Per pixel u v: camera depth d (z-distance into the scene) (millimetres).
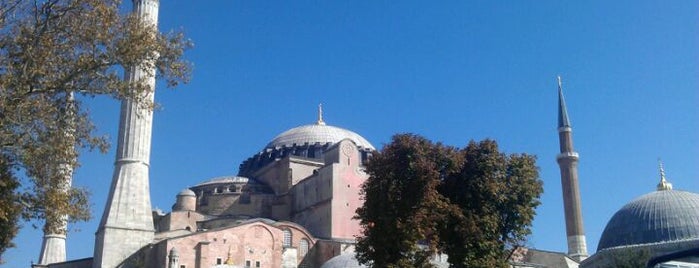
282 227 84000
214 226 93375
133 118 82875
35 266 85500
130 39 27781
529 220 40938
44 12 26969
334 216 91062
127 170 81125
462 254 38781
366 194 40188
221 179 107312
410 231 36844
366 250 39219
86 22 27172
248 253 79812
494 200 40344
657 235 83625
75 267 84000
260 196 103000
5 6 26578
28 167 27609
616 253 78750
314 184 97062
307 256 84562
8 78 25375
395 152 39438
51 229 29047
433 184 38062
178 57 29375
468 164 40781
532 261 91812
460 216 38625
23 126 26781
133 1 82938
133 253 77750
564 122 111062
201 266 76062
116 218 78438
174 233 84438
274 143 115438
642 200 89812
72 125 28547
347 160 95688
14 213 27906
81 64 26938
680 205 85812
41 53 26344
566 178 107188
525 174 41500
